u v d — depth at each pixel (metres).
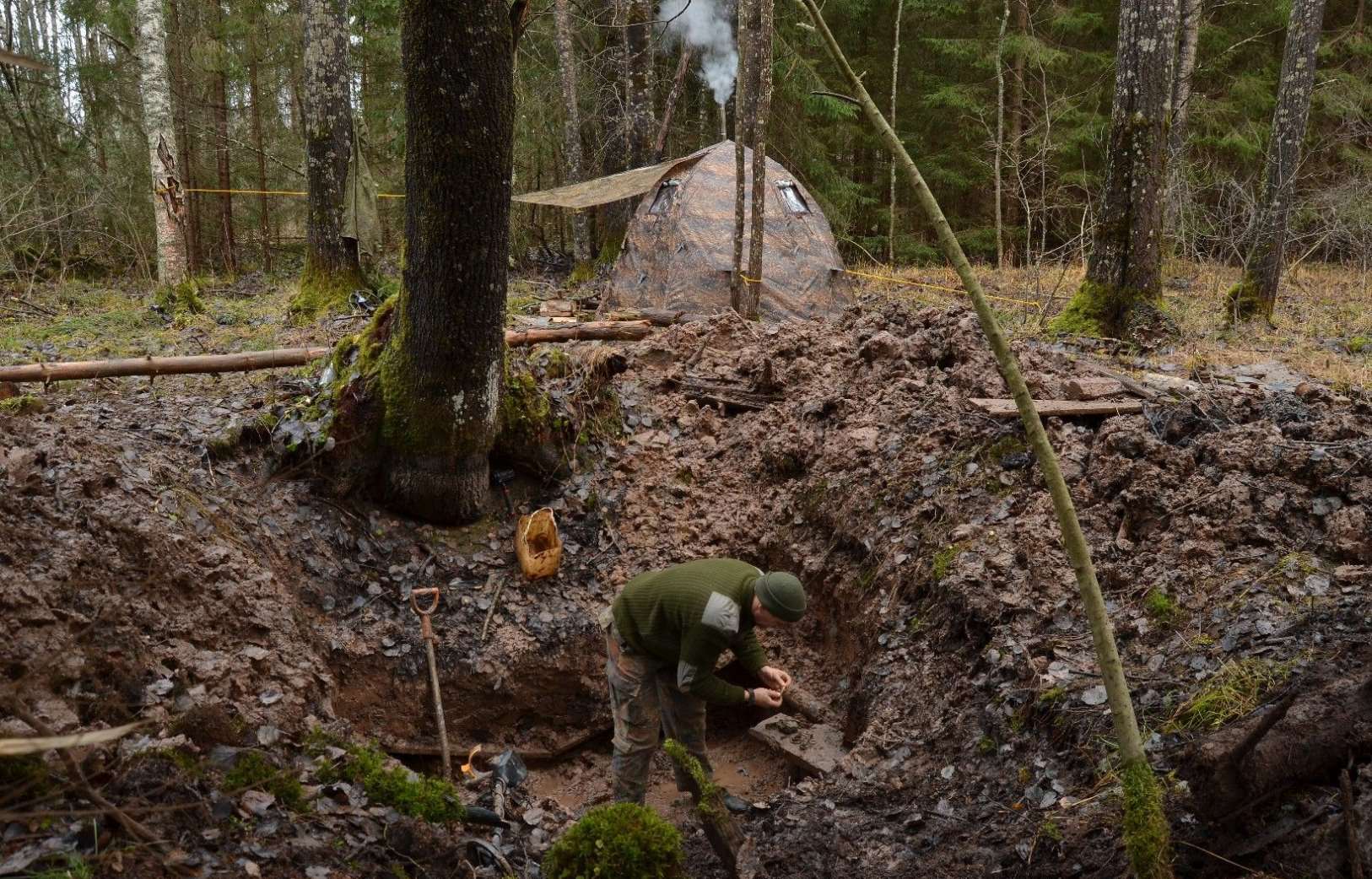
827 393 6.51
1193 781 2.93
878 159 19.48
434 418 5.32
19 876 2.54
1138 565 4.27
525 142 17.41
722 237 9.78
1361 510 4.09
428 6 4.42
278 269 18.92
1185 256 13.62
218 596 4.43
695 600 3.55
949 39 18.12
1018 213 18.14
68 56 15.90
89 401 5.74
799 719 5.21
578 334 7.52
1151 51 8.20
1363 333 9.24
